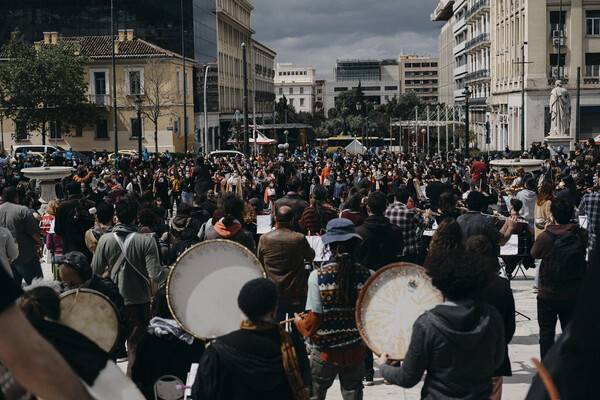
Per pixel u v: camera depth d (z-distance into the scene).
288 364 3.77
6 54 68.06
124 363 8.25
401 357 4.61
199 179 26.09
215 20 94.25
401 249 7.70
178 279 5.02
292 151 97.38
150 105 67.94
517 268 13.98
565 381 1.53
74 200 9.63
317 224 10.89
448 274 3.78
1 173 28.86
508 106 70.25
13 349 1.30
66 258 6.41
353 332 5.45
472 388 3.83
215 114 93.31
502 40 74.62
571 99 60.75
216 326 5.03
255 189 28.41
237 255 5.05
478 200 7.15
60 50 63.03
